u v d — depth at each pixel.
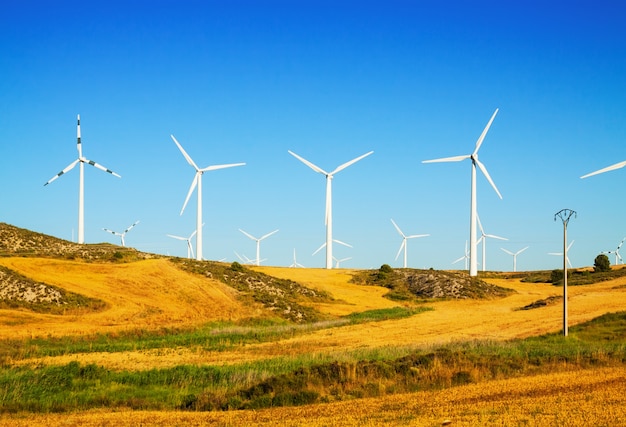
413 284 120.12
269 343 55.00
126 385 36.69
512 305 97.81
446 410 26.92
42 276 78.81
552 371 38.19
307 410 29.20
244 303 82.38
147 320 67.12
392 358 40.44
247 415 28.77
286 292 97.56
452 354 39.91
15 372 38.41
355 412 28.02
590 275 127.81
